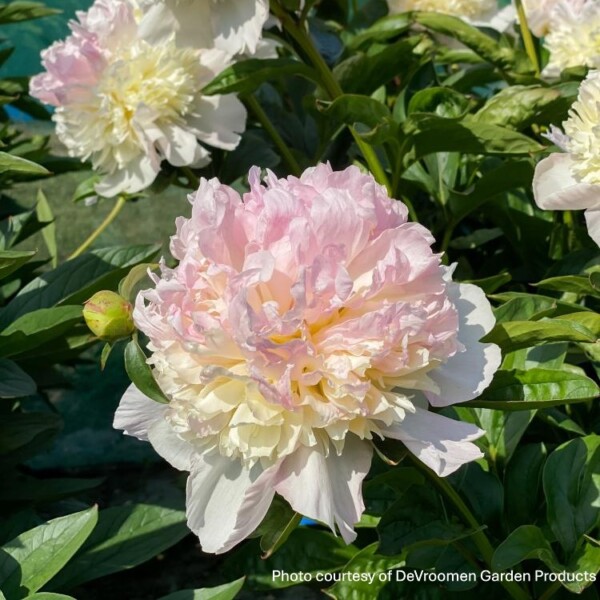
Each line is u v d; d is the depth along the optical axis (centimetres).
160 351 75
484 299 79
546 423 106
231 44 102
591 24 111
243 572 99
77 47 109
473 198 109
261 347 72
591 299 109
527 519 93
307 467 74
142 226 199
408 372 74
